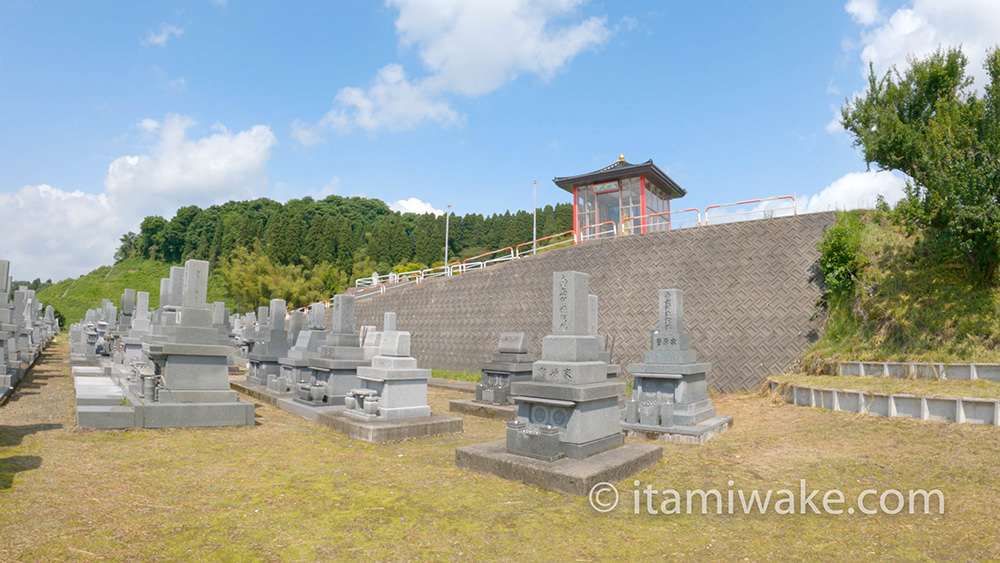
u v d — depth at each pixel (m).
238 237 73.00
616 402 9.16
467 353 25.50
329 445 9.87
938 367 12.85
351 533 5.50
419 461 8.87
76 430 9.41
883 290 15.75
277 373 18.33
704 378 13.15
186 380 10.95
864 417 11.87
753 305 18.22
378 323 31.25
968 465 8.46
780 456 9.55
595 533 5.75
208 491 6.63
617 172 29.20
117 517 5.57
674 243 21.34
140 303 20.62
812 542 5.65
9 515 5.36
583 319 8.78
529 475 7.47
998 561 5.19
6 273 16.45
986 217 12.93
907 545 5.59
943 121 14.14
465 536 5.53
